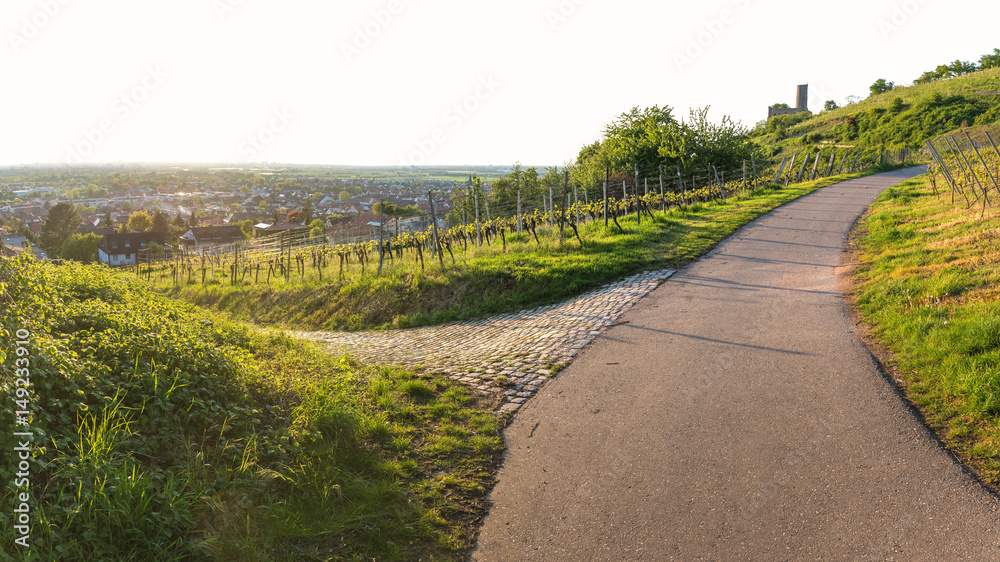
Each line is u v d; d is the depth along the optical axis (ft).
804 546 11.90
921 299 25.31
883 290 28.37
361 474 15.05
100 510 10.68
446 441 17.74
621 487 14.75
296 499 13.43
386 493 14.26
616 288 38.73
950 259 31.19
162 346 16.76
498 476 15.96
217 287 81.97
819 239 48.14
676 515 13.34
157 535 10.77
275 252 101.40
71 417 12.93
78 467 11.28
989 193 50.31
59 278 26.45
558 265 44.91
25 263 21.12
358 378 22.91
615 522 13.29
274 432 15.29
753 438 16.61
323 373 22.07
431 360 28.25
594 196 100.27
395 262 66.74
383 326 45.01
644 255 46.39
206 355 17.60
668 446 16.65
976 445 15.06
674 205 79.41
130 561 10.26
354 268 71.92
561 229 54.65
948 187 65.57
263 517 12.26
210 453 13.80
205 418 14.55
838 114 266.98
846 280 33.76
